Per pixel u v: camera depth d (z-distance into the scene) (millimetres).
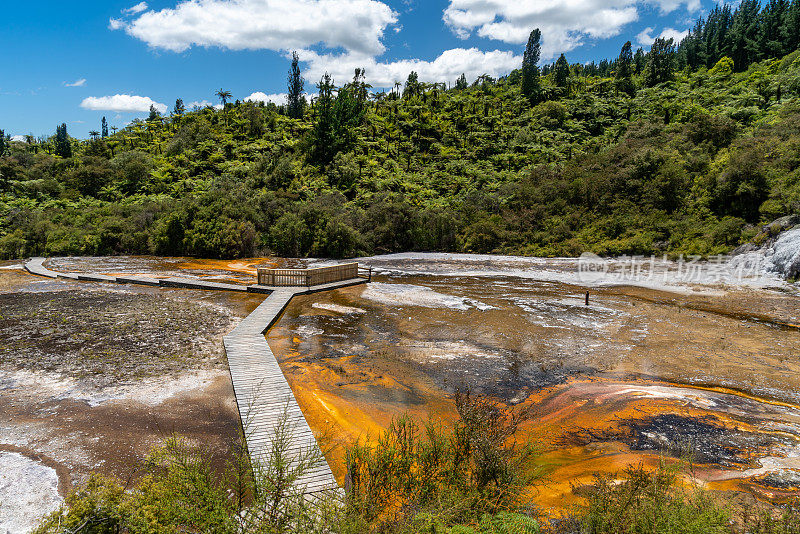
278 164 47406
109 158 59500
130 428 7426
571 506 5242
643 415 8336
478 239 33469
